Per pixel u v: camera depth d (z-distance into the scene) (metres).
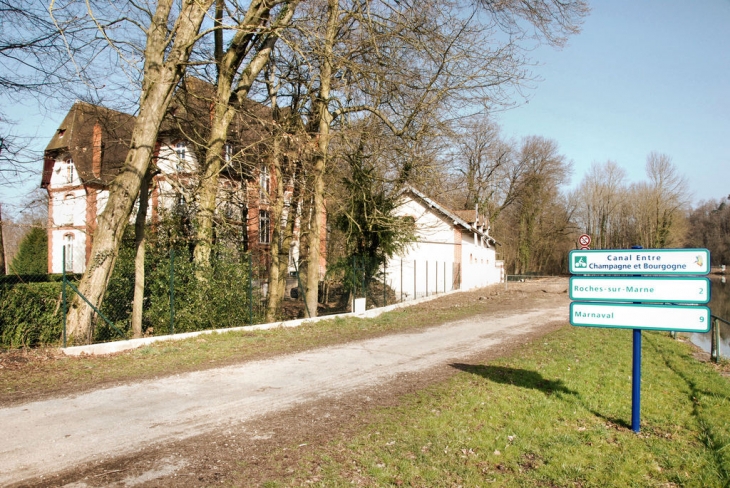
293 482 4.35
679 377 8.78
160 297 12.50
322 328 14.77
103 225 11.11
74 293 10.75
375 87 14.98
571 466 4.73
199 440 5.37
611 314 5.98
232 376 8.43
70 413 6.31
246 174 14.66
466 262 36.53
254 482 4.34
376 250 21.47
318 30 14.55
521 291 34.31
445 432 5.56
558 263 71.56
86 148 20.47
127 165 11.34
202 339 12.05
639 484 4.44
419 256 33.41
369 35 13.79
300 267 20.72
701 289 5.53
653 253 5.80
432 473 4.52
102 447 5.16
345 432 5.60
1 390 7.38
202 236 13.40
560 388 7.57
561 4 14.18
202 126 15.02
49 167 31.23
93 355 10.02
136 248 12.01
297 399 6.99
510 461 4.84
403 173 17.52
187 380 8.12
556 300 26.42
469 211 41.34
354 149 16.41
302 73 16.39
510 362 9.55
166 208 15.60
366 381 8.09
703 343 16.45
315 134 15.28
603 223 71.81
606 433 5.64
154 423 5.93
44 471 4.56
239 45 13.77
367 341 12.44
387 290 22.67
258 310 15.12
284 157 15.22
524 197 58.38
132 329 11.88
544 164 58.19
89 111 14.66
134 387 7.65
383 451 5.02
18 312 10.23
